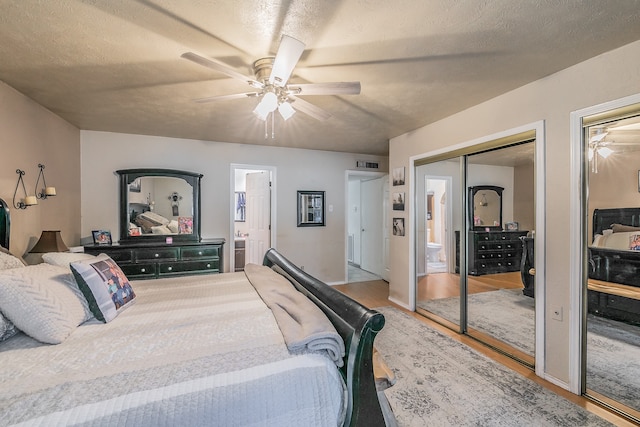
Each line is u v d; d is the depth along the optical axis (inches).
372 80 89.6
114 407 36.2
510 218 104.0
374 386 48.2
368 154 212.8
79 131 143.3
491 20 61.1
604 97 74.5
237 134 155.6
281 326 55.7
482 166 113.3
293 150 192.7
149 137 157.6
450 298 132.9
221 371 43.0
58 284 59.4
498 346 107.7
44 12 58.1
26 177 101.2
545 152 87.4
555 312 84.9
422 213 145.4
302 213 195.9
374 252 234.5
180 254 144.8
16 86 93.0
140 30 64.7
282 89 73.5
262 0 55.0
